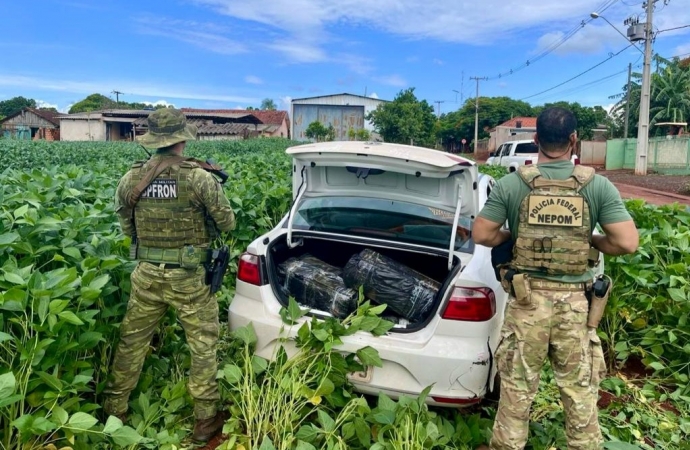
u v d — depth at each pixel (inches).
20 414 98.4
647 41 1039.0
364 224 151.6
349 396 120.6
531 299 101.7
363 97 2650.1
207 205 113.1
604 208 99.3
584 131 2464.3
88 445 104.9
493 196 105.5
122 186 114.2
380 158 128.0
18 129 2337.6
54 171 243.1
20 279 102.4
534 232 100.7
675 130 1578.5
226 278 198.2
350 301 133.2
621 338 164.4
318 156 136.6
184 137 113.0
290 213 148.6
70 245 128.1
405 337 119.2
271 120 2667.3
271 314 128.8
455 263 129.0
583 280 102.2
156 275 112.3
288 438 109.0
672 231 181.5
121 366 116.2
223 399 126.2
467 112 2960.1
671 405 143.3
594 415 103.2
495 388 135.6
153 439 110.6
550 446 119.4
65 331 102.7
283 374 119.7
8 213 129.3
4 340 92.3
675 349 156.6
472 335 116.5
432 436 105.6
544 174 101.3
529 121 2330.2
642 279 159.3
